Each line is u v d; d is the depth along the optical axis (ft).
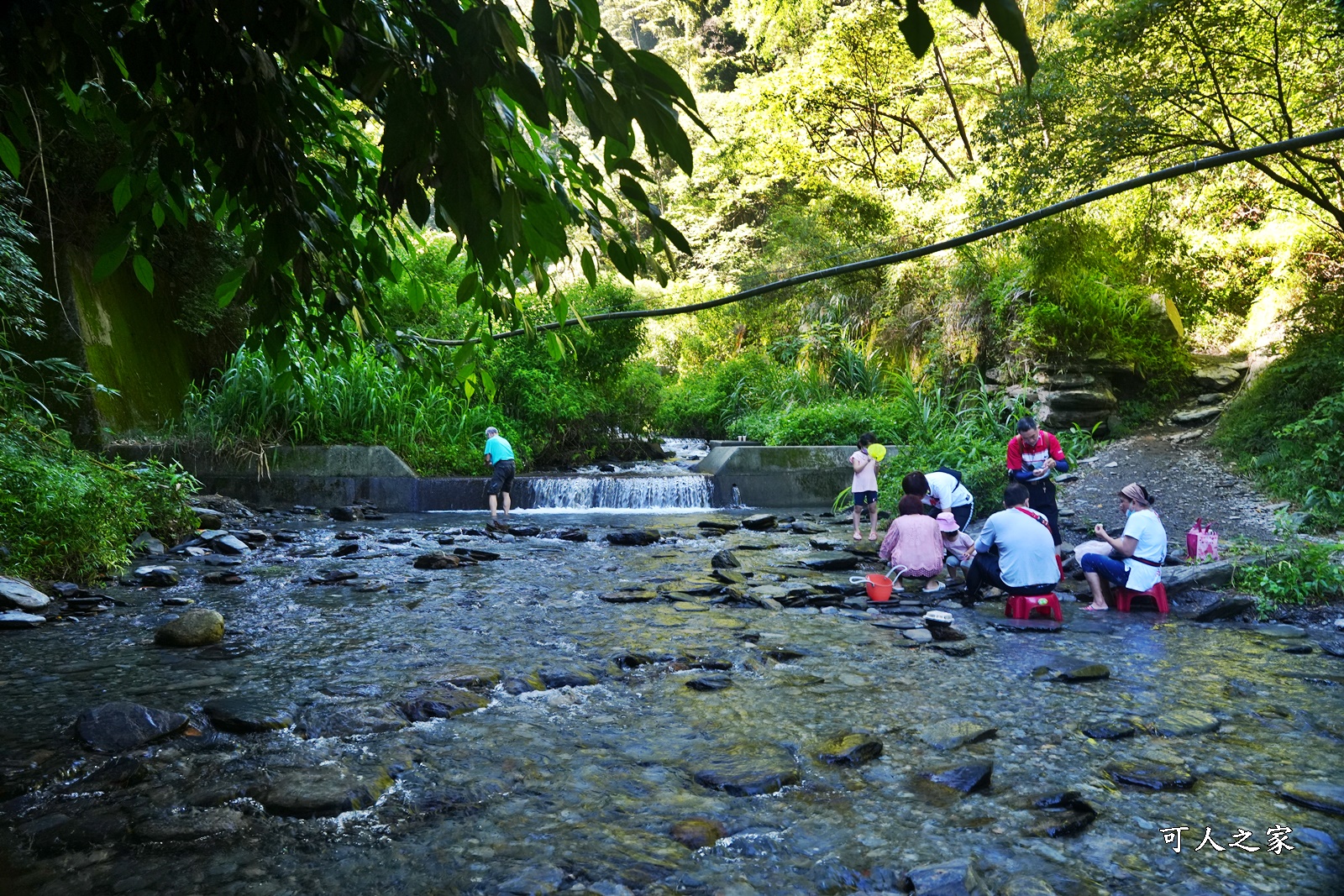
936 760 12.62
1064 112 39.73
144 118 6.71
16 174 8.11
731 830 10.40
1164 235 48.11
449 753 12.89
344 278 9.57
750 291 9.72
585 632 20.48
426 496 47.42
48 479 26.43
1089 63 38.47
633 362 68.39
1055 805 11.09
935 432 50.75
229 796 11.24
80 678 16.55
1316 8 32.91
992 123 41.52
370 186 8.91
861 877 9.32
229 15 5.20
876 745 12.99
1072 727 14.05
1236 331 52.21
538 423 58.80
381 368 50.47
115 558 27.76
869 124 83.87
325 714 14.32
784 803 11.19
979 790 11.59
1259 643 19.93
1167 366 49.08
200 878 9.25
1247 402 40.73
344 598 24.34
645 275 7.13
